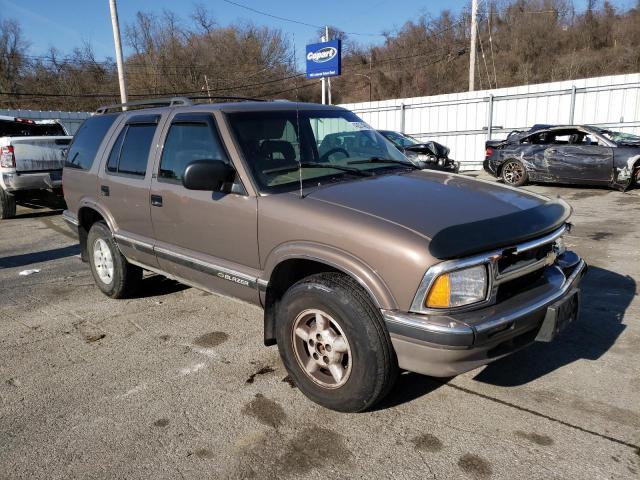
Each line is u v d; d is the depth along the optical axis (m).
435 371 2.69
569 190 12.31
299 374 3.22
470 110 19.27
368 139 4.30
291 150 3.75
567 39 51.03
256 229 3.34
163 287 5.55
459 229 2.70
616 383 3.34
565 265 3.26
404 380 3.47
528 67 50.12
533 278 3.06
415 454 2.73
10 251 7.64
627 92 16.06
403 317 2.66
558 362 3.63
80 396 3.39
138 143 4.46
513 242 2.76
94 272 5.31
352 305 2.81
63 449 2.86
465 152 19.70
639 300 4.75
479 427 2.94
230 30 51.72
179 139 4.00
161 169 4.13
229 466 2.69
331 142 4.06
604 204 10.11
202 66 51.09
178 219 3.95
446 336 2.56
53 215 10.66
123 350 4.07
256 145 3.60
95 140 5.13
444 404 3.18
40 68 47.16
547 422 2.96
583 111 16.94
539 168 12.66
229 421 3.07
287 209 3.16
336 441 2.86
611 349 3.80
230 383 3.51
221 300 5.13
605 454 2.67
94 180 4.94
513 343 2.83
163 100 4.59
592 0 52.19
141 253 4.51
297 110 4.08
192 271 3.97
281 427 3.00
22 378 3.66
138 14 49.31
